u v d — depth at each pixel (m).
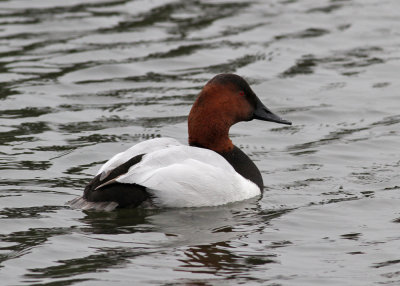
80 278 8.55
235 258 9.12
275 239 9.71
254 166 11.45
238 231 9.91
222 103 11.21
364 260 9.14
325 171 12.39
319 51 18.45
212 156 10.71
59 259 9.01
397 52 18.42
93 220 10.09
